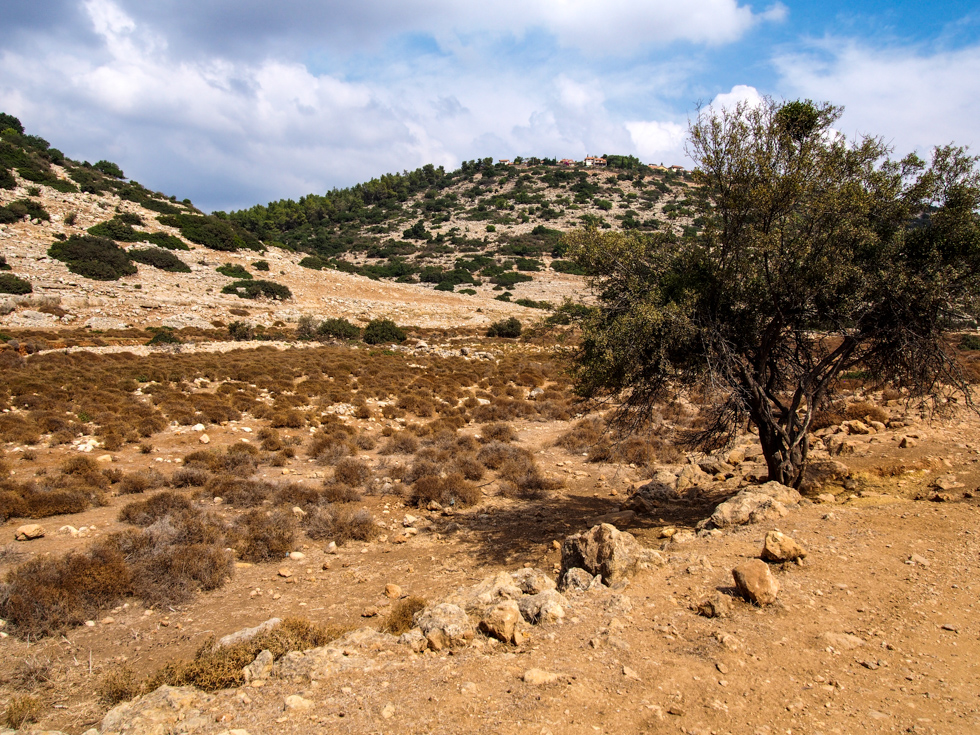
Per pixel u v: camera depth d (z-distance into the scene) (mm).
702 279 9609
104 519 10406
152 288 46062
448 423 20797
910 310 8938
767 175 8781
